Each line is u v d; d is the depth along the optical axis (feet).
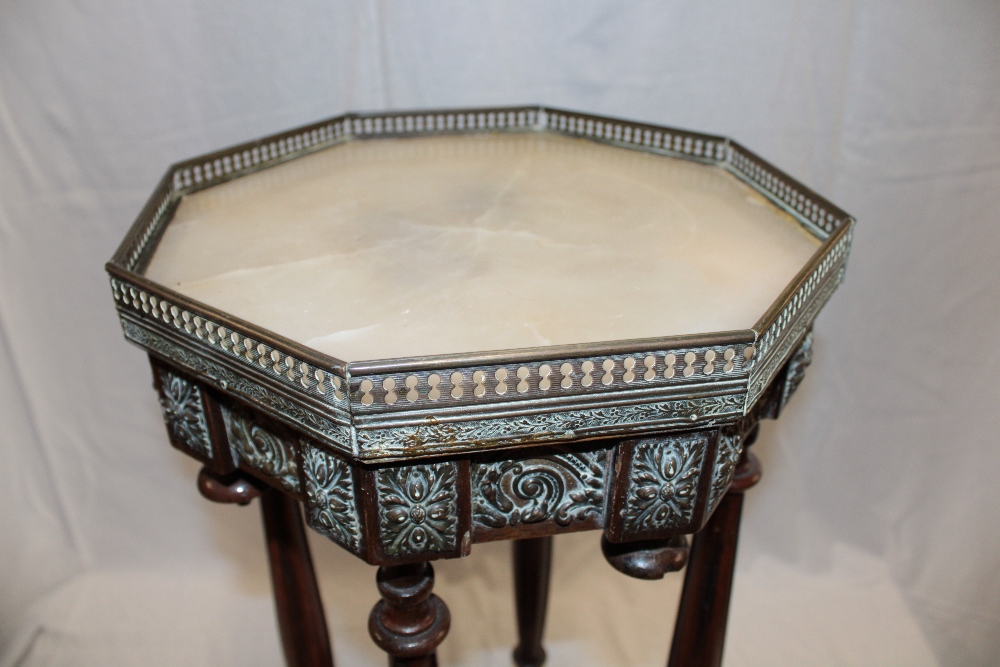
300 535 4.58
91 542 6.72
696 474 3.15
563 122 5.22
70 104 5.54
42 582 6.58
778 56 5.52
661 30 5.59
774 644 6.26
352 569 6.69
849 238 3.68
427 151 5.00
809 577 6.70
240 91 5.70
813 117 5.61
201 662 6.20
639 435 2.98
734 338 2.80
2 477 6.34
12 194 5.69
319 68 5.73
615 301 3.30
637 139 4.99
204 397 3.46
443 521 3.09
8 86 5.44
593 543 6.78
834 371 6.32
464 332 3.10
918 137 5.52
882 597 6.51
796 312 3.21
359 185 4.48
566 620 6.53
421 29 5.68
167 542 6.79
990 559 6.29
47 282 5.97
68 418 6.40
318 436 2.88
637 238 3.84
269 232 3.95
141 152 5.72
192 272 3.59
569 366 2.76
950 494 6.36
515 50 5.74
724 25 5.52
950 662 6.10
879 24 5.32
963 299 5.86
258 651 6.27
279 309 3.28
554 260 3.63
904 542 6.58
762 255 3.70
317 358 2.69
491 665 6.30
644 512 3.19
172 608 6.55
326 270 3.57
